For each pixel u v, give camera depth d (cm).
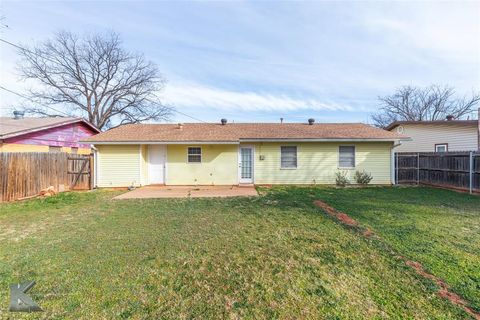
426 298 302
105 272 369
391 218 649
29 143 1269
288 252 439
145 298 305
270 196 1020
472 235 511
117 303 296
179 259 413
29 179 1015
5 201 928
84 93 2823
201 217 685
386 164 1380
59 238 519
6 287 330
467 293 309
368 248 451
